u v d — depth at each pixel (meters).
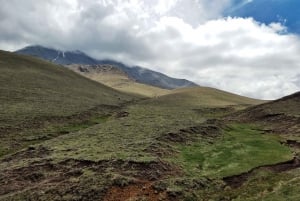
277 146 56.28
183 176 41.12
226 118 103.12
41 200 36.25
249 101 173.88
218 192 36.91
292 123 78.75
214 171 43.53
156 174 40.34
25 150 56.59
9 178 43.84
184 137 58.41
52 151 52.53
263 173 42.38
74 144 54.81
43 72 151.00
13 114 80.06
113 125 70.94
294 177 36.59
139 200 34.41
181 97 154.25
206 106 132.75
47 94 110.69
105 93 153.12
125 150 47.94
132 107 117.12
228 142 59.16
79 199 35.41
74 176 41.22
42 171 44.28
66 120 84.56
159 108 117.50
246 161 46.91
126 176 39.09
